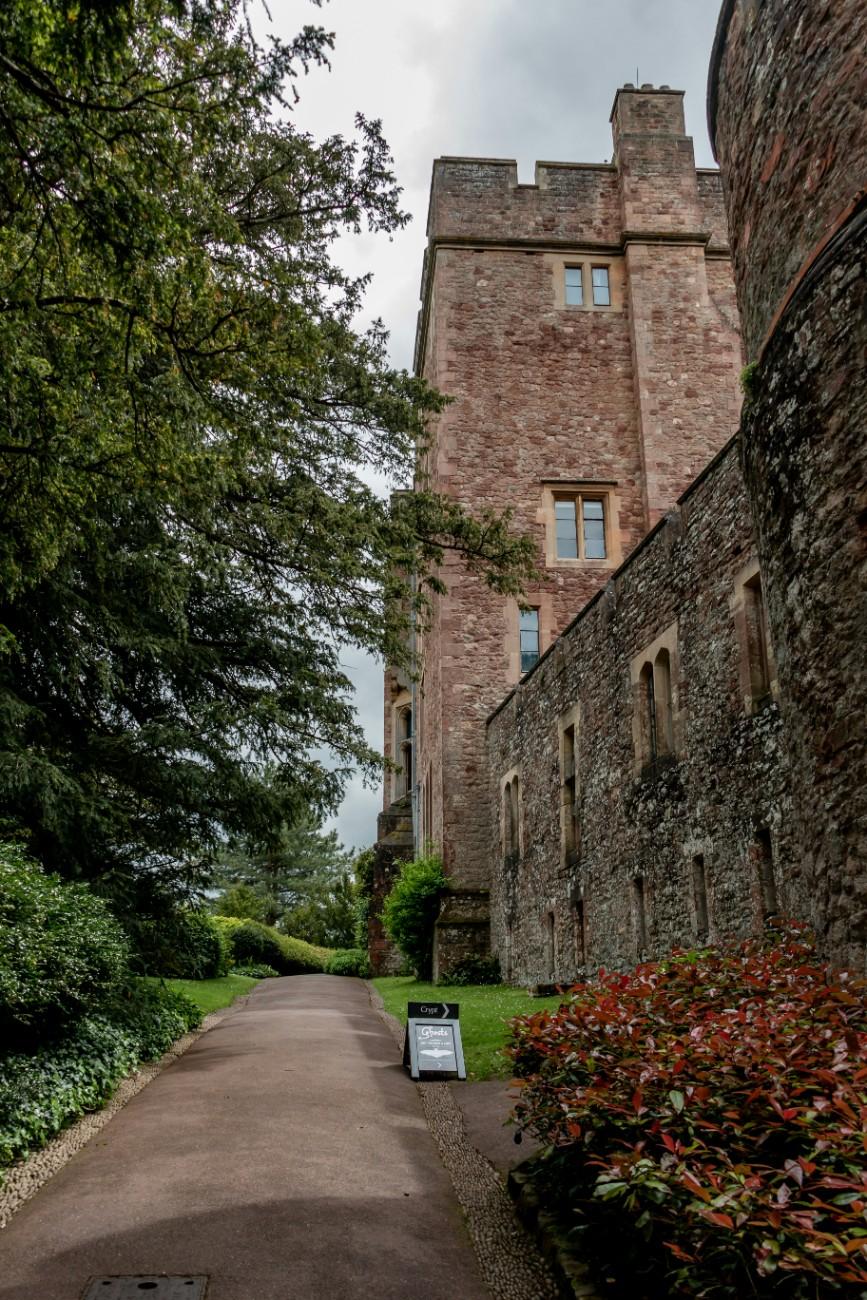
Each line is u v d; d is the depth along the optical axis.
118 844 10.56
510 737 18.67
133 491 8.34
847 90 5.68
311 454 11.81
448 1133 6.96
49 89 4.91
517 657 21.28
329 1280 4.23
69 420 6.52
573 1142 4.22
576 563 21.89
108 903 9.48
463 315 23.20
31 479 6.61
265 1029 12.56
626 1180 3.21
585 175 24.19
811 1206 2.60
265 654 11.70
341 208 9.80
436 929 19.83
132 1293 4.05
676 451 22.28
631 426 22.83
